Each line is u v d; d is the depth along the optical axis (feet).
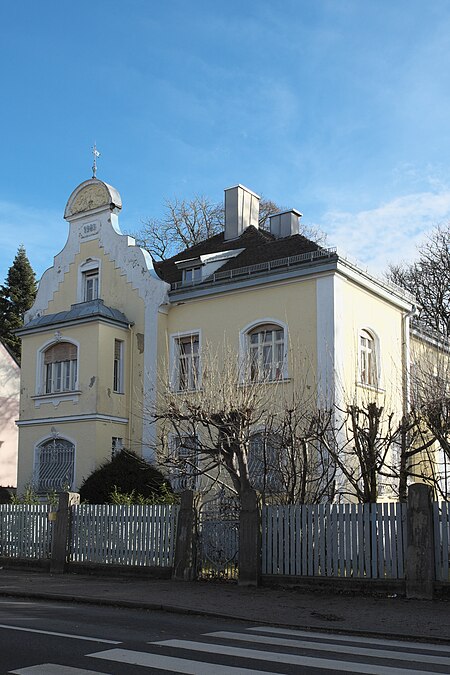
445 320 124.06
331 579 45.27
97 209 91.91
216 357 70.23
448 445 51.98
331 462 57.88
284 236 94.32
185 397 61.41
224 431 54.29
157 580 51.98
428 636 32.12
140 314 85.76
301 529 47.55
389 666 25.35
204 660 25.68
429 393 54.34
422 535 42.57
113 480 73.82
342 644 30.27
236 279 78.69
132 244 88.33
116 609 41.01
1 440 120.98
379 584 43.70
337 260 72.43
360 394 74.43
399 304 84.07
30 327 88.74
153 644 28.68
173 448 66.18
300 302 74.64
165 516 53.83
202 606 40.27
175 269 91.40
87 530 57.93
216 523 51.65
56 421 83.97
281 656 26.78
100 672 23.70
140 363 84.64
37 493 84.12
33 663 24.99
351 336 74.64
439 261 128.16
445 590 41.81
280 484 55.67
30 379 88.22
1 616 36.70
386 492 72.69
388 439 54.03
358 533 45.47
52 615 37.47
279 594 44.78
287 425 57.52
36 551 61.16
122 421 83.56
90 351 83.10
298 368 72.79
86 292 92.27
